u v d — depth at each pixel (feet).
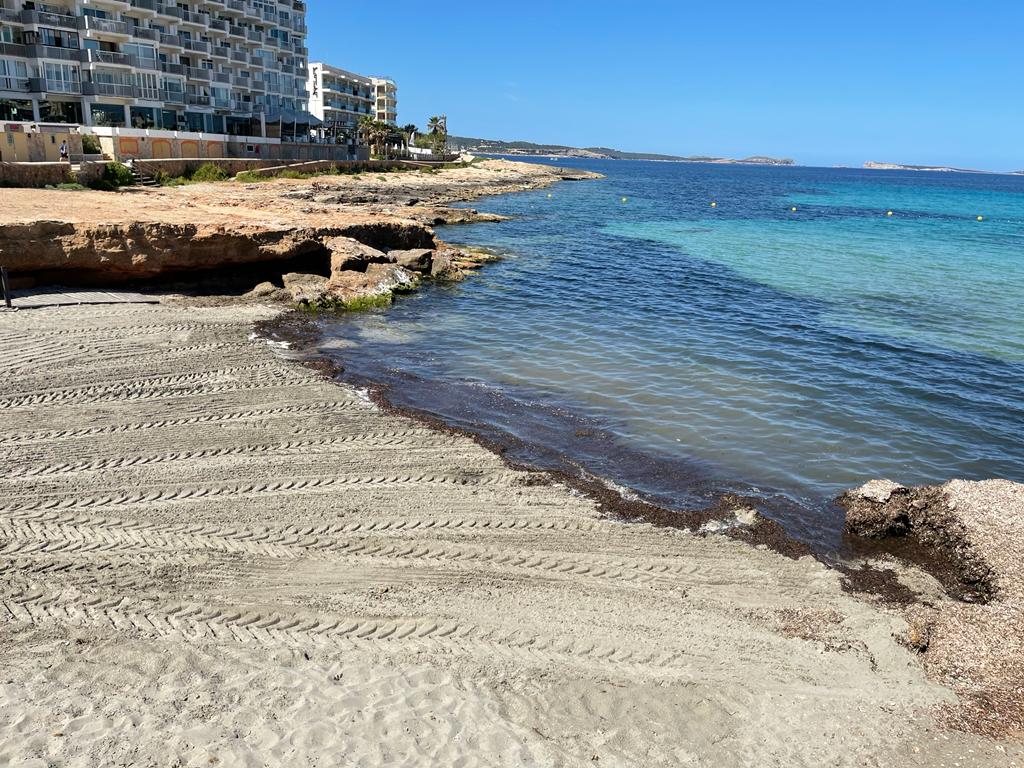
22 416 41.04
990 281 103.50
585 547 31.65
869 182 597.11
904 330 73.26
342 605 26.68
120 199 95.66
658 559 30.99
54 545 29.25
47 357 49.98
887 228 186.39
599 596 28.17
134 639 23.99
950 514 32.86
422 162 309.22
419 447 40.83
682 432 45.68
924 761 20.59
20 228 62.59
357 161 238.27
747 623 26.94
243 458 38.06
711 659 24.81
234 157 195.93
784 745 21.03
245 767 18.78
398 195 185.98
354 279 77.61
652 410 49.19
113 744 19.26
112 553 28.99
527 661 24.17
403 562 29.71
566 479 38.09
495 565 29.89
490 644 24.95
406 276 83.92
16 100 161.17
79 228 65.36
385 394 49.57
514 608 27.09
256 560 29.25
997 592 28.53
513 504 35.06
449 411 47.44
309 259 82.48
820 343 67.41
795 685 23.63
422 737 20.34
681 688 23.25
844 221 205.36
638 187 376.68
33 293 64.03
